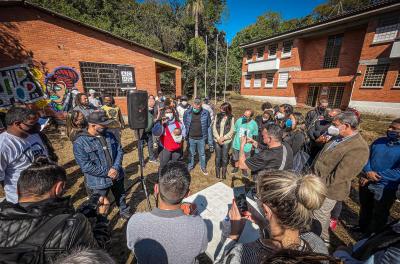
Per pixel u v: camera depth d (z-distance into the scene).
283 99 17.72
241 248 0.88
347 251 1.20
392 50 10.36
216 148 4.00
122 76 9.34
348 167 1.95
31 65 7.31
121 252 2.28
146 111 2.59
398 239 0.82
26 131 1.96
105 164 2.27
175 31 19.73
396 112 10.89
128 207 2.78
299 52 16.25
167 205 1.12
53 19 7.44
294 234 0.83
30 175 1.05
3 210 0.95
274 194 0.81
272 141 2.10
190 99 19.84
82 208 1.37
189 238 1.09
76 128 2.75
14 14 6.81
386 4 10.27
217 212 2.17
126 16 18.14
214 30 23.38
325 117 3.56
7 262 0.80
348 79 13.42
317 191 0.78
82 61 8.25
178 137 3.44
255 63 19.59
